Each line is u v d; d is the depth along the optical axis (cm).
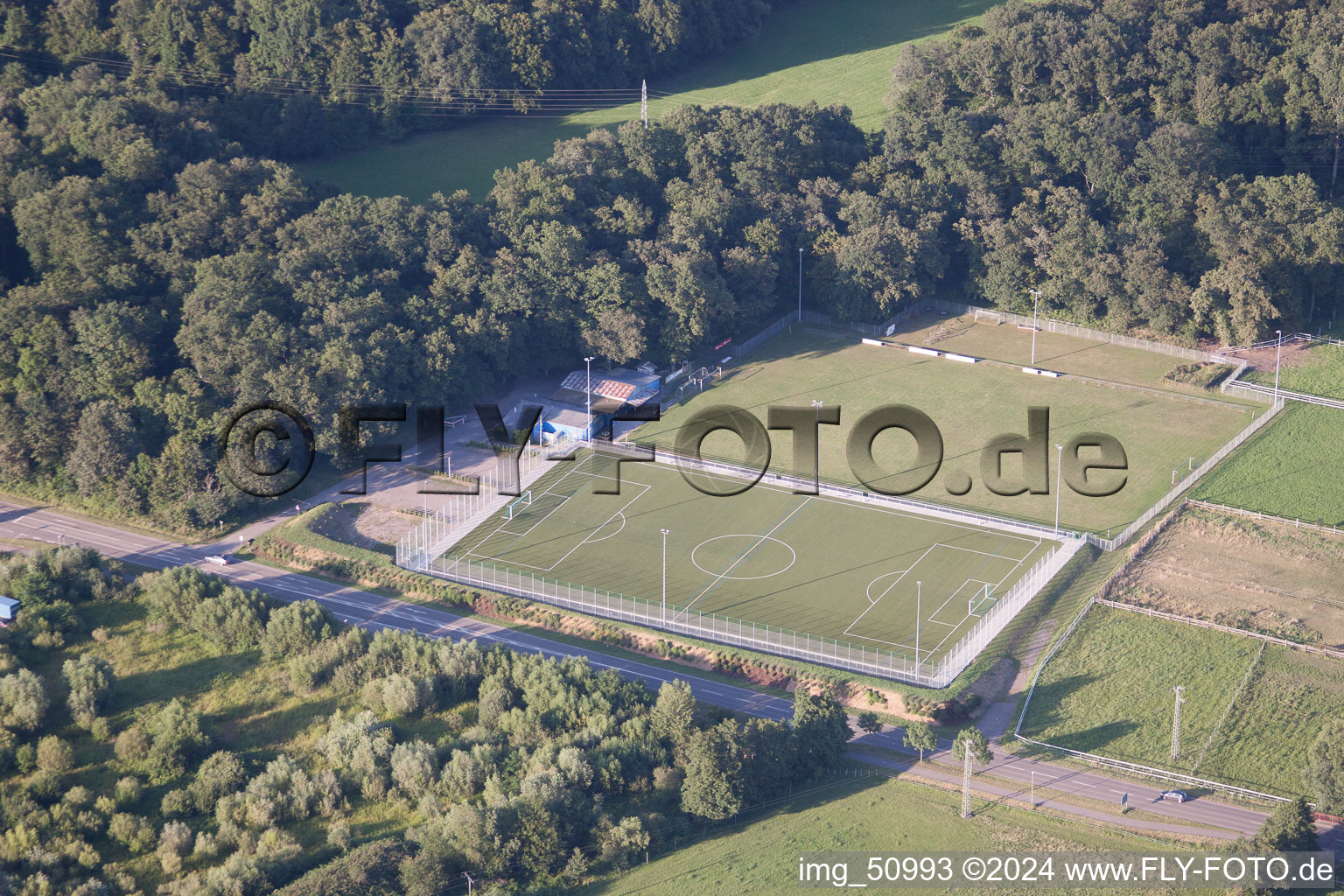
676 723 19912
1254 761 19662
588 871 18188
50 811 19088
